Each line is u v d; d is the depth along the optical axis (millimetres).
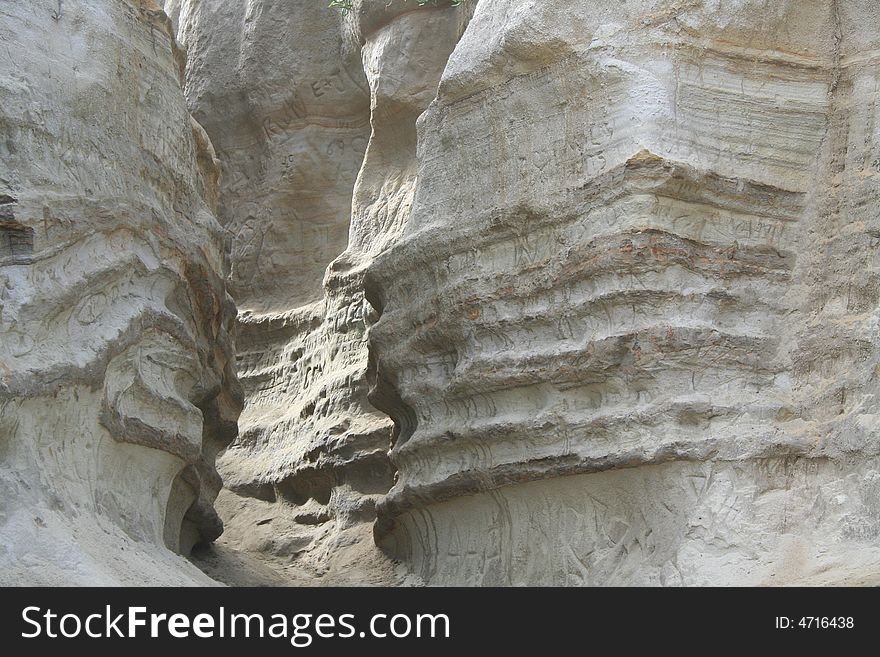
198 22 15797
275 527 12938
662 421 9133
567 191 9805
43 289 8195
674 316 9344
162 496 9500
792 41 9844
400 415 11312
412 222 10859
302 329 14219
